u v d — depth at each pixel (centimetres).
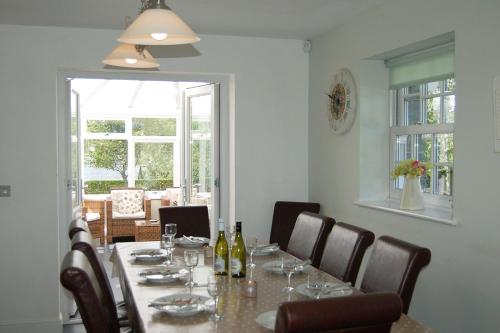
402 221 349
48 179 428
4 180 421
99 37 434
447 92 350
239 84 473
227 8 373
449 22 299
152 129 902
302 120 491
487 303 273
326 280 247
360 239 270
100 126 879
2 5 362
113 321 244
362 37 395
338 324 132
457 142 294
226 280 251
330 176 452
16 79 421
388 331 142
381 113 407
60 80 442
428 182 372
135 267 278
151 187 908
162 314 197
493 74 266
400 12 346
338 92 432
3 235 422
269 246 323
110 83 807
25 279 426
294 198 492
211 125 495
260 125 480
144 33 207
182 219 396
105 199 826
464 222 289
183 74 475
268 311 201
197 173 535
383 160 410
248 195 480
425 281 326
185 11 381
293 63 486
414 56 366
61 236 445
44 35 424
